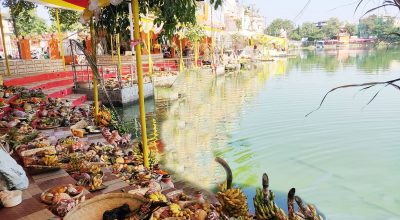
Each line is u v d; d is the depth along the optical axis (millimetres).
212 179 6496
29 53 18156
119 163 5625
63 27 24750
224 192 3703
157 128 10477
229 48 38219
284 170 7227
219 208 3879
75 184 4250
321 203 5820
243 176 6863
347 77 22594
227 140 9297
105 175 4832
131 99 13289
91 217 3256
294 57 47031
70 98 11922
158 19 6109
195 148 8469
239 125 10898
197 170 6984
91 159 5387
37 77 13172
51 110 8555
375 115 11758
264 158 7883
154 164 6113
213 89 18766
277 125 10781
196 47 25188
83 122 8047
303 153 8281
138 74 5480
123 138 7602
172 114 12516
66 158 5082
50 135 6809
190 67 23438
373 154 8156
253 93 17328
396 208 5633
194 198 4582
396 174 7004
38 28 36031
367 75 23234
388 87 17562
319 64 33875
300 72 26922
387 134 9602
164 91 16734
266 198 3797
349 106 13328
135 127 10523
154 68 19859
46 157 4703
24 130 6211
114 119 10172
